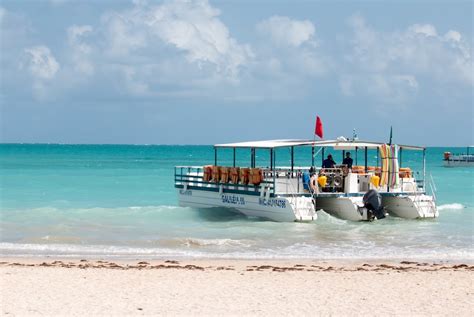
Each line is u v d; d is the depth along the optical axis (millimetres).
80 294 14617
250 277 16828
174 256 20828
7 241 23609
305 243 23469
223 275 17062
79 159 128000
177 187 34531
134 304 13773
